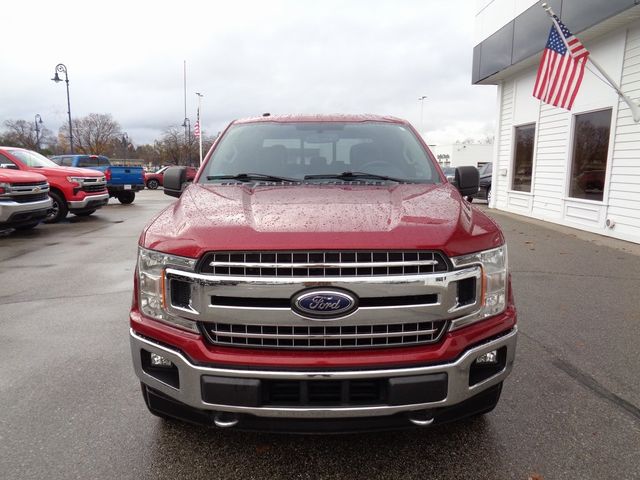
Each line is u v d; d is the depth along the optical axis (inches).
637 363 147.0
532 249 328.2
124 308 205.0
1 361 149.7
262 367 82.4
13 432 110.1
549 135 472.4
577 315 191.2
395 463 98.3
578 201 421.1
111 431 110.3
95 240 383.9
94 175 520.7
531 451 102.4
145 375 91.7
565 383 133.7
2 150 482.6
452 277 83.4
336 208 94.9
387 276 80.8
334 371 81.7
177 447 104.0
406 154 138.0
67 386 132.8
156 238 89.6
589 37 390.3
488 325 89.7
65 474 95.3
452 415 89.7
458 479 93.6
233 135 148.2
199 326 85.0
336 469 96.7
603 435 108.5
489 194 676.7
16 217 385.4
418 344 84.8
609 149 377.1
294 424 84.4
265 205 98.2
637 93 349.7
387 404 83.2
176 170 150.1
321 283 80.1
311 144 140.3
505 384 133.1
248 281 80.4
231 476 94.7
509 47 498.6
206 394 83.8
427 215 91.7
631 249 327.6
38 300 216.8
